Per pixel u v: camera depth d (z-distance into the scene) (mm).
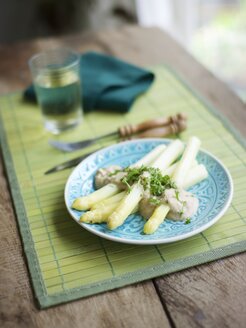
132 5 1311
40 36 1573
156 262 409
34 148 602
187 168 477
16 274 413
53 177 539
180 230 418
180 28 1245
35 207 491
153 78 717
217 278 391
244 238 427
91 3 1382
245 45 1222
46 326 363
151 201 431
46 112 626
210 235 433
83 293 384
